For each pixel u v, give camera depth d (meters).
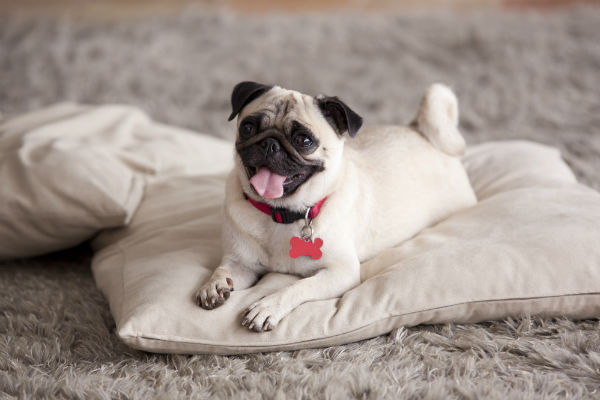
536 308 2.04
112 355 2.06
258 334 1.95
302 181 2.13
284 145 2.02
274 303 1.99
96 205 2.65
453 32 5.89
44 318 2.32
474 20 6.07
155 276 2.16
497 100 4.82
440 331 2.10
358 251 2.40
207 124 4.71
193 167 3.46
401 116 4.70
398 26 6.14
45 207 2.63
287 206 2.18
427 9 6.92
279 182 2.04
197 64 5.63
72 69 5.45
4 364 1.94
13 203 2.62
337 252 2.19
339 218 2.22
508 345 1.98
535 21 5.92
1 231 2.66
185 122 4.74
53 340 2.11
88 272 2.85
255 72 5.47
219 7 7.03
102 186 2.71
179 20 6.45
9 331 2.19
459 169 2.84
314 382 1.78
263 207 2.20
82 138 3.44
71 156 2.82
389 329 2.06
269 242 2.24
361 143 2.70
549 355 1.90
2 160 2.85
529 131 4.30
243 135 2.11
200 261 2.33
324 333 1.97
